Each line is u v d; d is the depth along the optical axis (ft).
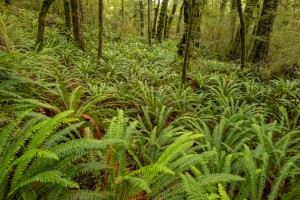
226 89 28.07
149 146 14.29
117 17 80.94
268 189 12.56
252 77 35.32
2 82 14.78
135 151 13.66
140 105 22.41
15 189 7.54
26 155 7.55
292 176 11.72
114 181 9.31
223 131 18.06
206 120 19.84
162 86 27.86
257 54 46.93
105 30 64.39
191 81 31.22
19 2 60.23
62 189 8.23
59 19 55.72
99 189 9.50
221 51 56.03
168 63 39.40
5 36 21.81
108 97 21.11
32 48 32.07
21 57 20.66
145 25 93.45
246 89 28.94
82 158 11.39
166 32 89.45
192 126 18.72
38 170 8.26
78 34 40.40
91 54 39.45
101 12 33.47
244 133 16.93
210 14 59.98
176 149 8.77
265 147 14.34
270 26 45.19
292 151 15.42
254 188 9.86
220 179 9.20
